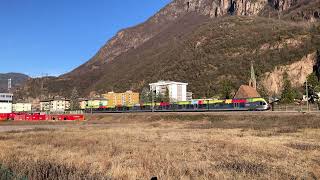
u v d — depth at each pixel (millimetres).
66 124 83625
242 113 84438
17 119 114125
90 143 34656
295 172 18625
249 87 154000
